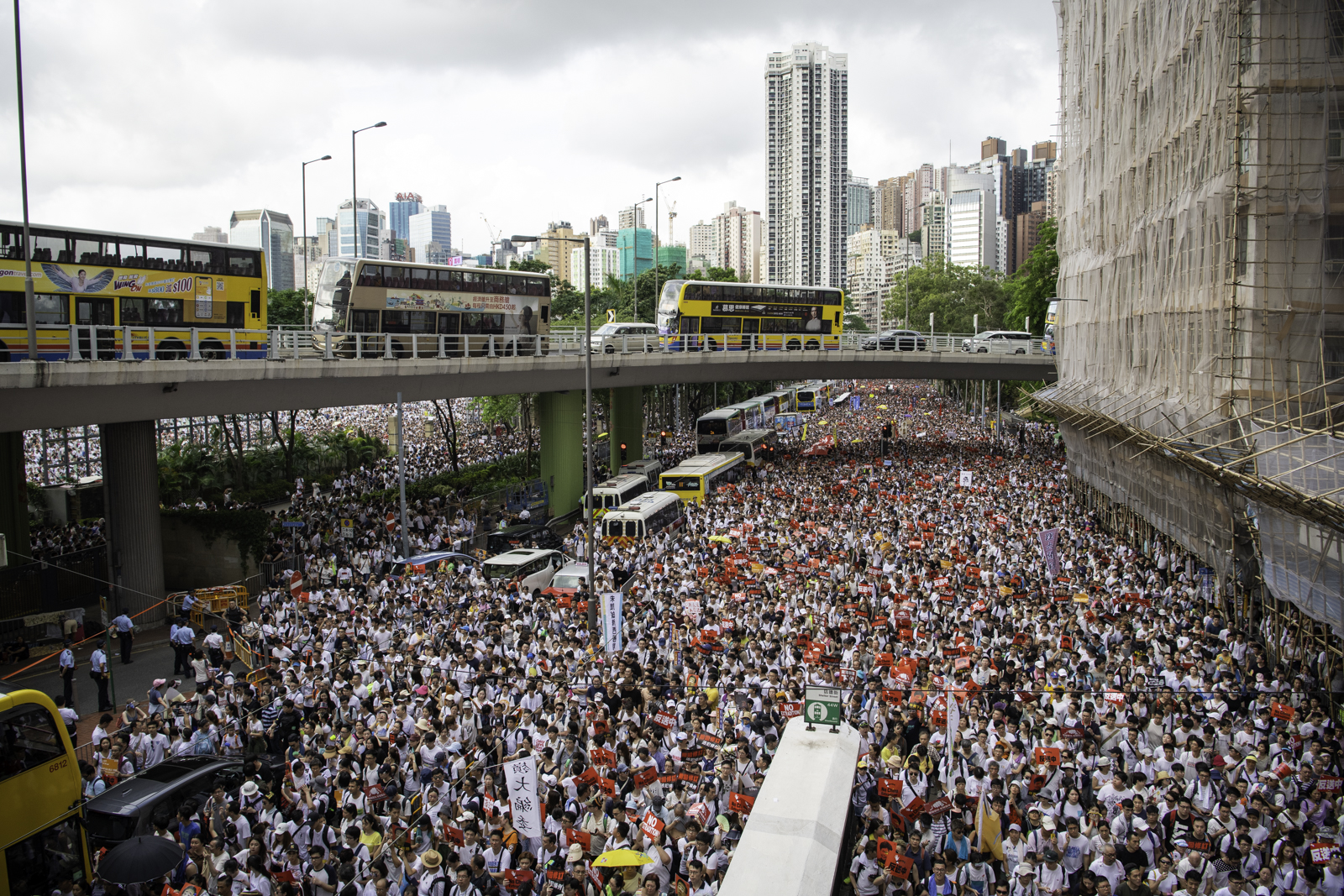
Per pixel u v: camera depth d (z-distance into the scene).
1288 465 17.73
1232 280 21.91
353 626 22.41
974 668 17.83
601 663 19.19
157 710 18.06
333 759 15.20
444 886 11.20
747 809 12.69
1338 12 21.95
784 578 25.39
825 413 94.94
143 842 11.24
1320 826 12.44
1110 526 36.53
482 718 16.47
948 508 35.31
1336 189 22.38
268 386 30.28
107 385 25.19
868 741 14.52
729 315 55.56
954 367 60.25
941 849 12.42
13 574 28.25
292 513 38.72
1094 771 14.10
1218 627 20.89
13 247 25.84
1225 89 23.22
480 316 41.31
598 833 12.17
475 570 28.58
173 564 33.34
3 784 11.21
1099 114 37.91
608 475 53.62
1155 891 10.92
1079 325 41.66
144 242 28.70
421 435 75.81
